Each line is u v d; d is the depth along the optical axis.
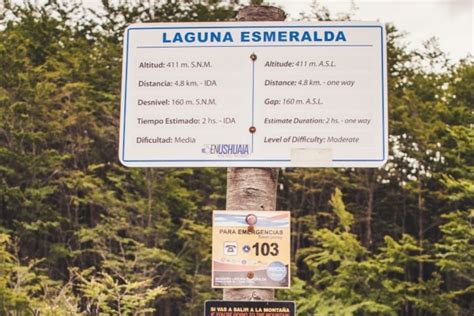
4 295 11.49
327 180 18.39
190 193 18.12
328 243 16.14
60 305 12.09
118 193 18.44
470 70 18.80
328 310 15.45
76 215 18.06
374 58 2.49
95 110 18.69
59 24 20.67
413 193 18.34
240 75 2.50
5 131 17.72
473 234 15.23
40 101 17.81
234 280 2.37
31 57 20.08
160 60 2.54
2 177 17.73
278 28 2.51
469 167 16.84
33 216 17.45
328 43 2.50
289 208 18.92
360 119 2.46
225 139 2.48
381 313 15.83
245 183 2.44
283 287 2.36
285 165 2.44
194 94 2.51
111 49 19.83
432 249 17.42
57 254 16.91
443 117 18.33
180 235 17.06
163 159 2.49
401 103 17.95
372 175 18.48
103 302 10.98
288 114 2.47
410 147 18.09
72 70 19.23
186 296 17.45
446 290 17.30
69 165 18.69
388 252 16.02
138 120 2.51
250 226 2.40
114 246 17.25
